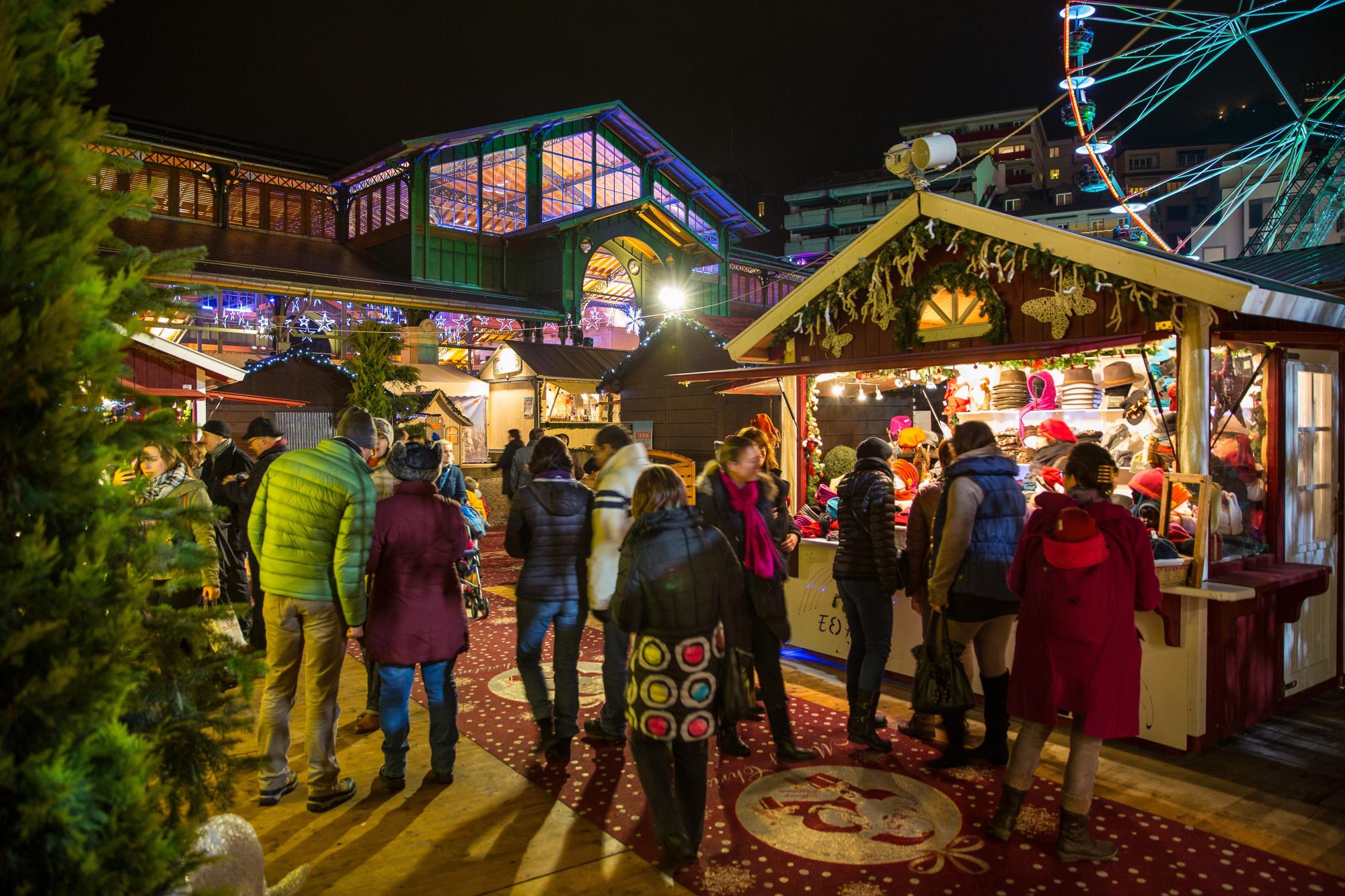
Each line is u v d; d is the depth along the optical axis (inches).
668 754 129.7
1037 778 166.2
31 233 60.9
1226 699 183.2
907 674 229.8
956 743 170.6
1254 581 186.5
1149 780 164.6
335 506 151.8
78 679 60.9
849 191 2444.6
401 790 162.1
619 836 143.8
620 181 1237.7
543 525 177.5
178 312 75.2
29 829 55.4
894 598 232.5
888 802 155.3
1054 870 130.5
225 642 76.3
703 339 704.4
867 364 231.0
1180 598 176.6
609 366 931.3
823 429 323.0
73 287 61.2
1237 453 207.9
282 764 158.1
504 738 189.6
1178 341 189.3
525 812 153.0
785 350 291.6
